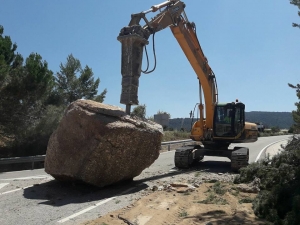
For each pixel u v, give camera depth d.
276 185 7.85
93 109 8.83
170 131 36.00
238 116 14.20
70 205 7.41
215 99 14.54
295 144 10.40
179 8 11.73
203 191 8.62
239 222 6.13
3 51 19.83
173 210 6.82
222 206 7.20
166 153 21.27
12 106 19.59
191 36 12.96
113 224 5.90
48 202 7.71
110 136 8.28
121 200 7.82
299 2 8.52
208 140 14.33
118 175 8.88
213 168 13.82
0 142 21.16
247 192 8.56
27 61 19.73
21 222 6.22
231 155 12.62
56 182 9.84
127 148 8.59
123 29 9.36
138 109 29.61
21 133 19.84
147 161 9.39
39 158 15.79
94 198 8.13
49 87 21.06
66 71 27.03
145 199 7.70
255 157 18.98
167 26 11.09
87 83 27.86
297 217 6.12
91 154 8.36
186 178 10.89
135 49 9.30
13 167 18.33
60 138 9.10
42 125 20.20
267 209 6.65
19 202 7.73
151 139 9.09
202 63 13.59
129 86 9.12
